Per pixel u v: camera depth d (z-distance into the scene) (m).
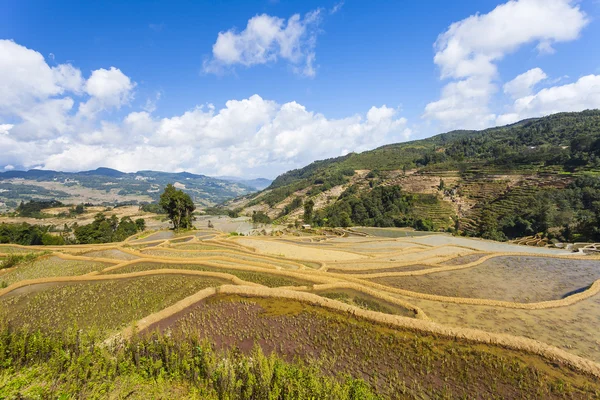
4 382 12.92
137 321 22.39
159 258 45.06
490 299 30.58
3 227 71.75
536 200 90.38
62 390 12.50
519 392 15.48
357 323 22.72
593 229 69.44
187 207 98.44
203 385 13.92
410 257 51.94
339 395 12.64
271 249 59.97
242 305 26.20
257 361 14.24
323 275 36.59
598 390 15.65
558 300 29.19
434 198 123.69
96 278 34.66
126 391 13.12
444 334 20.83
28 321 23.80
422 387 15.73
